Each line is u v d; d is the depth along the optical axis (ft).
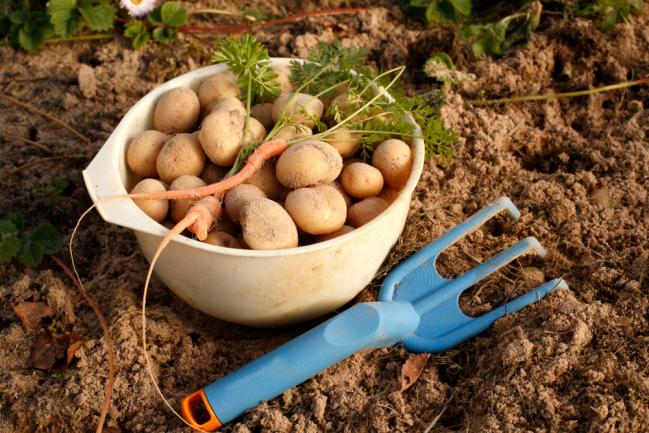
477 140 3.59
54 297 3.06
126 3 3.91
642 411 2.74
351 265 2.82
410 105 3.06
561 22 3.99
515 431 2.74
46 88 3.90
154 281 3.19
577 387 2.81
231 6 4.29
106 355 2.92
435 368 2.93
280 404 2.85
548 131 3.72
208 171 2.95
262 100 3.15
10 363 2.95
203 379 2.95
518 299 3.03
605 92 3.85
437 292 3.06
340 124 2.94
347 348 2.81
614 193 3.41
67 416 2.83
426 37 3.97
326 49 3.24
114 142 2.93
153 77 3.93
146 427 2.81
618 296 3.09
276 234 2.69
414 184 2.85
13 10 4.08
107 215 2.67
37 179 3.54
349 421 2.81
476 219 3.13
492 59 4.00
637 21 4.11
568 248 3.27
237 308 2.84
